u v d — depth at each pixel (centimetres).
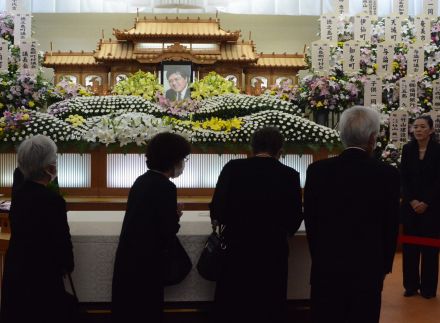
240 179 298
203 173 648
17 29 793
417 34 803
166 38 1010
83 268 331
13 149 637
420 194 478
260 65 1027
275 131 310
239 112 758
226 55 1013
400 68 800
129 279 284
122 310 284
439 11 1026
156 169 299
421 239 469
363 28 799
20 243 263
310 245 278
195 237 331
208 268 299
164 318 335
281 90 851
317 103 778
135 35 1000
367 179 265
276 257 294
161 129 627
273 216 295
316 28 1162
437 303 461
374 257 261
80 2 1122
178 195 644
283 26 1166
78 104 751
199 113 759
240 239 295
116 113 673
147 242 285
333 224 266
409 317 424
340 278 259
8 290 263
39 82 803
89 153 635
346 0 816
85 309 333
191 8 1111
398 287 510
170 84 900
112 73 1011
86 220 378
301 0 1136
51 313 263
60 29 1155
